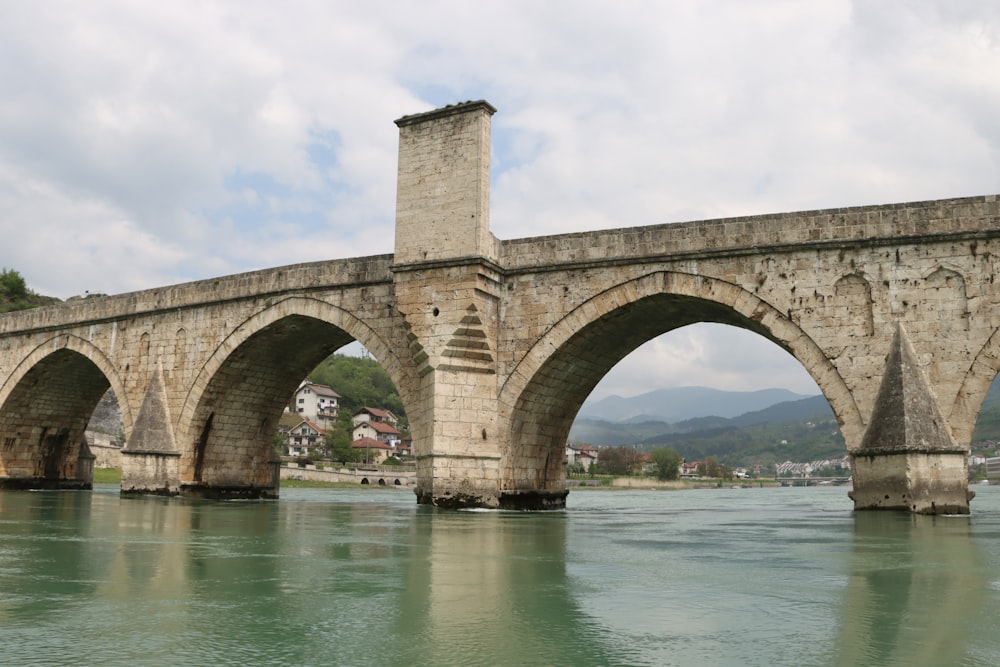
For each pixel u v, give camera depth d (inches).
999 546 702.5
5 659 341.1
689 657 346.6
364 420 7440.9
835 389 1095.0
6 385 1936.5
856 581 522.3
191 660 342.3
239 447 1723.7
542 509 1389.0
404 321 1277.1
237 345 1550.2
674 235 1200.8
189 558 633.6
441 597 472.7
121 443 4015.8
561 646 364.2
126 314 1721.2
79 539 770.2
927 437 999.0
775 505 2049.7
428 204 1288.1
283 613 430.3
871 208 1109.1
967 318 1048.8
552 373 1300.4
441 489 1214.3
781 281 1137.4
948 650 351.9
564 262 1256.2
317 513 1219.9
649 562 621.9
